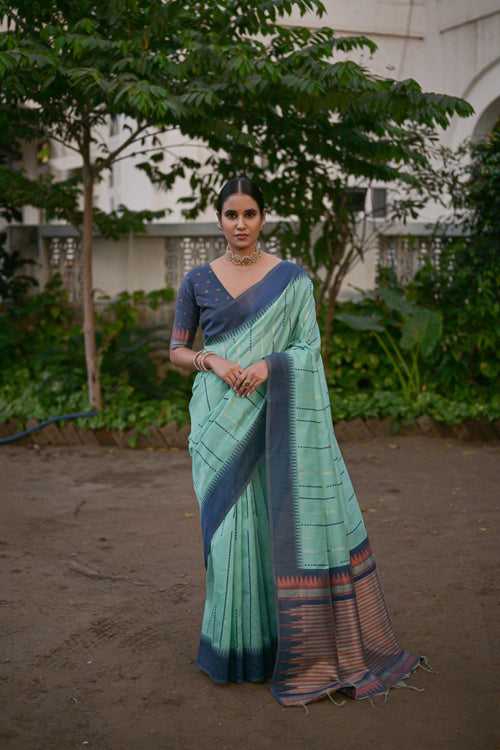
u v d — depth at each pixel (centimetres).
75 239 922
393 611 366
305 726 269
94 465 659
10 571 423
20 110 693
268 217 1069
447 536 474
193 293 308
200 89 570
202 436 299
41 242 923
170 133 1105
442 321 813
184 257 921
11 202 776
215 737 263
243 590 296
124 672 311
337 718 274
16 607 376
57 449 716
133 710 281
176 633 346
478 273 820
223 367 290
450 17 1070
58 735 265
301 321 302
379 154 699
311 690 286
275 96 631
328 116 670
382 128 684
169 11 601
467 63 1060
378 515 517
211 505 297
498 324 807
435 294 857
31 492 579
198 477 302
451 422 740
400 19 1093
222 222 299
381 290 805
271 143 725
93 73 543
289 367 290
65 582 408
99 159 727
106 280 927
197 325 316
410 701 285
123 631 349
